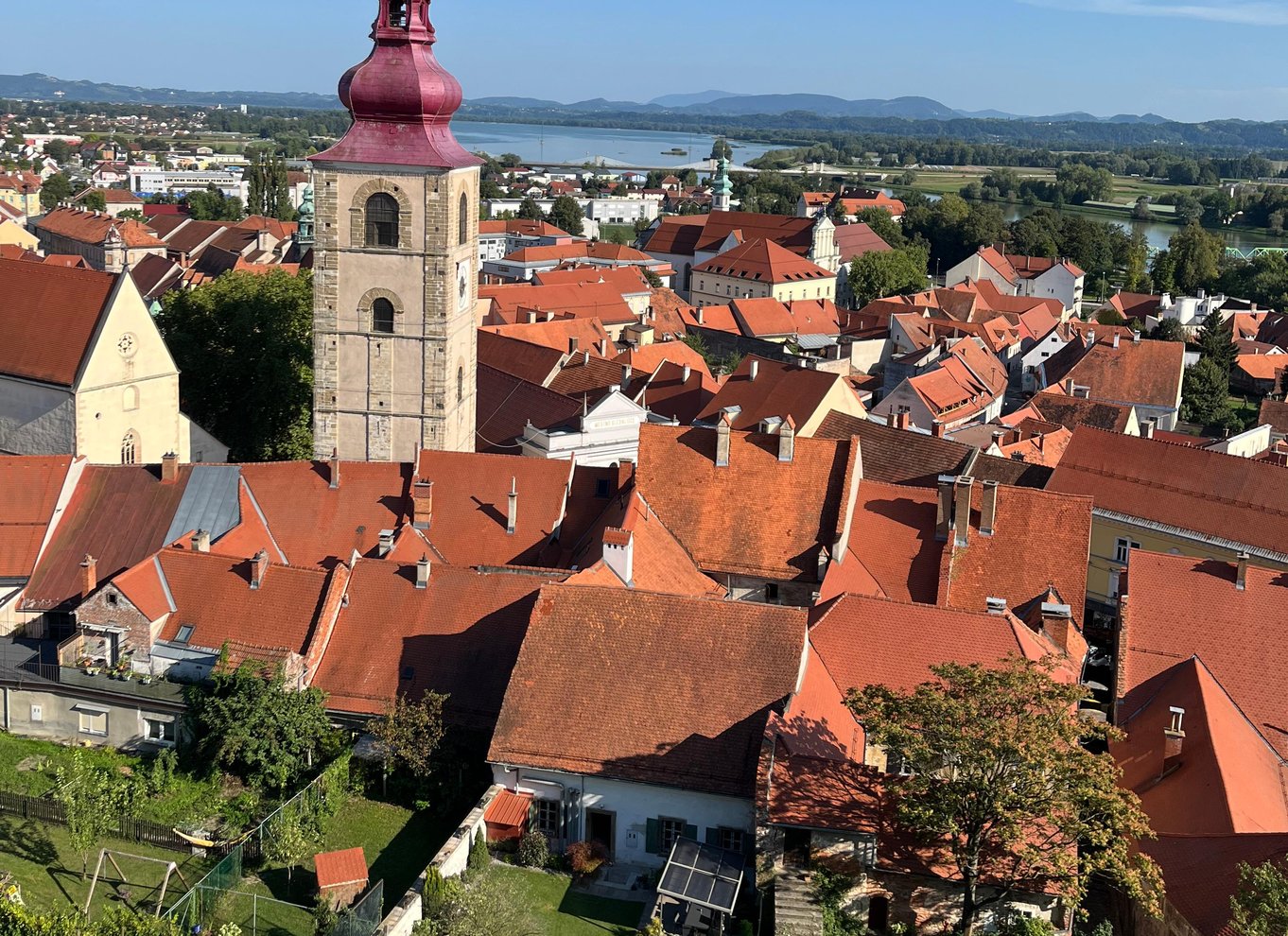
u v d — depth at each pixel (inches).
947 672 2119.8
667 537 3102.9
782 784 2164.1
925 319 7844.5
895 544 3107.8
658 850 2314.2
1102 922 2209.6
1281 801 2404.0
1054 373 6830.7
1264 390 7760.8
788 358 7288.4
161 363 3752.5
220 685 2514.8
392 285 3405.5
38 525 3070.9
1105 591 3705.7
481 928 1979.6
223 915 2059.5
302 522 3132.4
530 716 2380.7
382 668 2620.6
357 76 3299.7
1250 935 1785.2
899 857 2143.2
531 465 3238.2
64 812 2306.8
